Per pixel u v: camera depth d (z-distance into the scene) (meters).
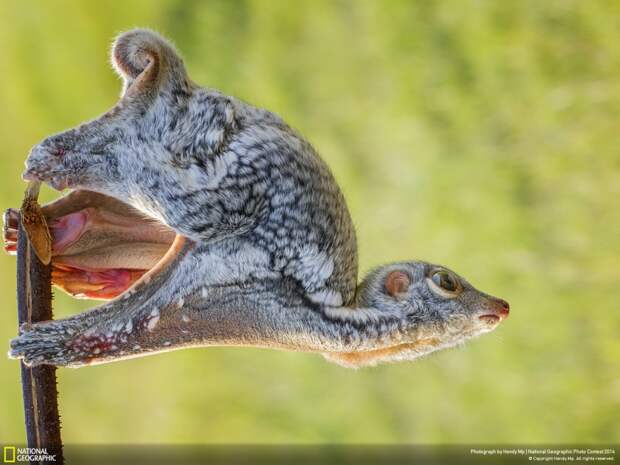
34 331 11.62
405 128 27.38
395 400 27.33
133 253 12.81
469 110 26.22
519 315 25.16
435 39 26.88
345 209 13.43
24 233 11.88
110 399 33.53
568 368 24.41
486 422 25.70
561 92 24.55
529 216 25.11
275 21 30.28
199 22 32.22
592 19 23.92
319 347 12.75
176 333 12.10
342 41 28.80
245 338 12.46
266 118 12.88
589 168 24.11
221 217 12.29
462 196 26.28
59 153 11.93
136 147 12.16
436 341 13.55
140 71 12.52
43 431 11.78
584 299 24.16
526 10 25.11
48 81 36.62
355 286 13.41
